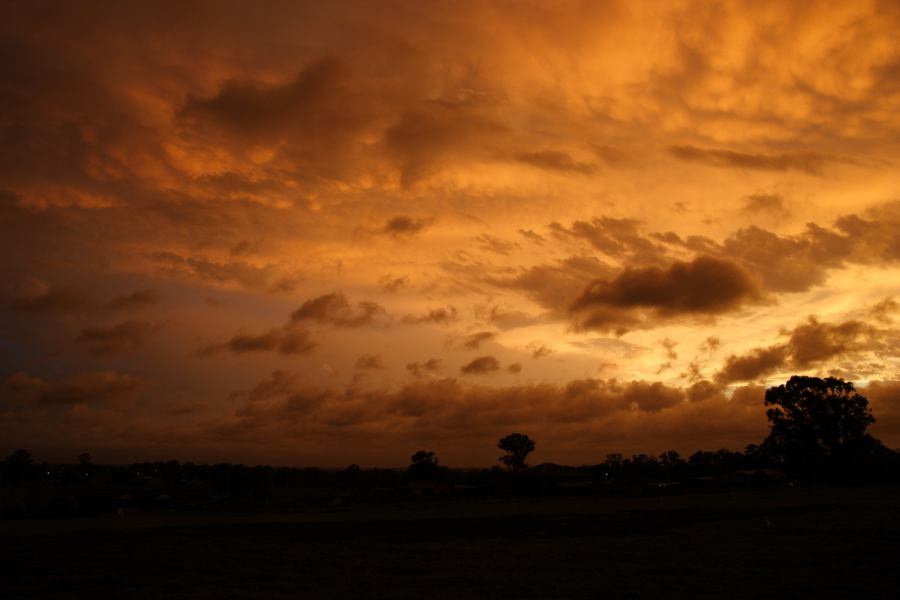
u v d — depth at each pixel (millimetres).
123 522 53188
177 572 25234
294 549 32031
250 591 21297
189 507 83562
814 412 109875
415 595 20234
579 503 71000
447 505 76562
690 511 51062
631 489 99688
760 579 21531
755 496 74188
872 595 19016
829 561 24469
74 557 29594
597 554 28156
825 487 96500
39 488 80375
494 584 21797
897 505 50219
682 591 20031
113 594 21188
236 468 120375
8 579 24328
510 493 102500
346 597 20109
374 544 34000
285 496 110375
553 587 21062
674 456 162625
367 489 128750
